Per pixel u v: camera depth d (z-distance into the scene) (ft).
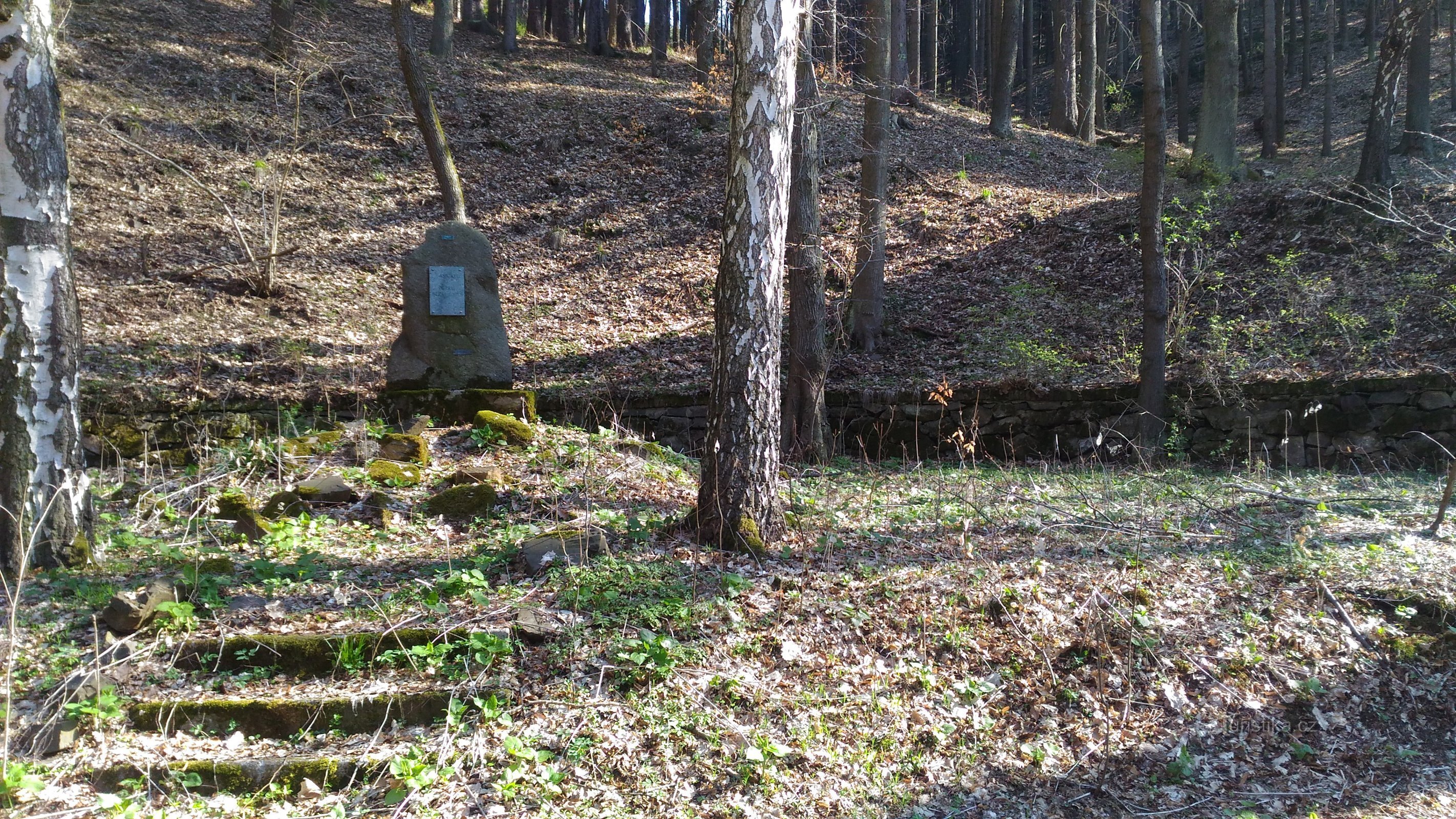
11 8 16.08
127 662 14.19
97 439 29.27
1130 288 45.44
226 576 17.47
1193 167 58.54
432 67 79.87
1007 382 37.40
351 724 13.60
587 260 55.01
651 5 98.73
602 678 14.53
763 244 18.90
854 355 44.09
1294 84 105.50
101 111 56.75
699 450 37.76
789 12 18.56
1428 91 61.31
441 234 32.94
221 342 39.93
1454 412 31.17
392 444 26.35
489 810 12.32
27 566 16.69
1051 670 16.22
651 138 69.92
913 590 17.90
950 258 52.70
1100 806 13.96
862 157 44.32
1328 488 28.09
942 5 136.77
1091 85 80.59
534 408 30.89
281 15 72.13
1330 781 14.51
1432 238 39.78
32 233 16.65
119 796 12.00
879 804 13.55
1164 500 26.25
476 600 16.24
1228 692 16.06
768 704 14.74
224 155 57.57
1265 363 35.96
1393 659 16.92
